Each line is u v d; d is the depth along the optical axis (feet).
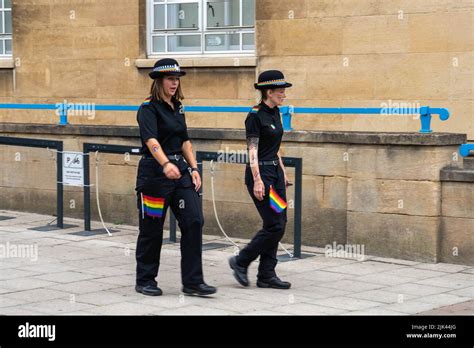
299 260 30.81
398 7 35.14
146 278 25.21
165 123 24.62
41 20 44.04
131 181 37.37
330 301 24.63
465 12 33.76
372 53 35.83
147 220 24.90
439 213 30.27
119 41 42.11
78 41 43.14
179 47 41.50
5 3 46.09
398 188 30.81
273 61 38.17
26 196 40.55
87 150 35.73
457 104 34.14
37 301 24.03
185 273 24.95
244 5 39.75
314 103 37.32
